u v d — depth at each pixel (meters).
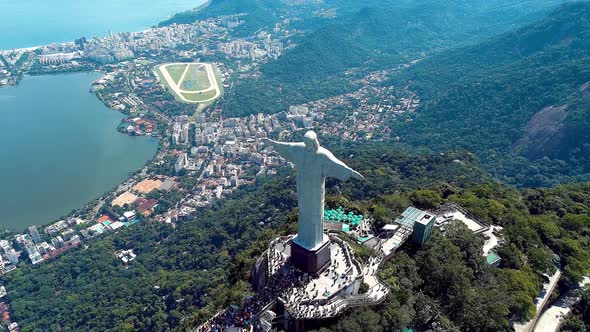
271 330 62.84
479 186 122.81
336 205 104.56
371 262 77.00
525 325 78.25
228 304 73.56
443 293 75.56
